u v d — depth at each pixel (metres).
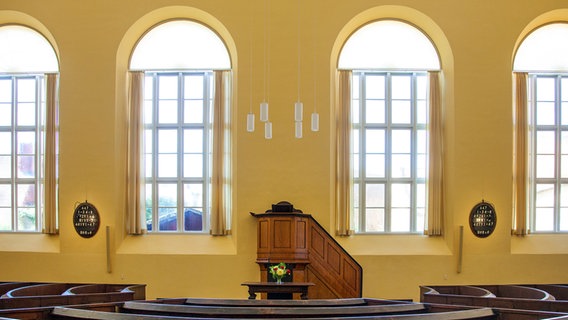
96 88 17.66
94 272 17.44
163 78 18.64
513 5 17.77
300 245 15.86
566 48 18.62
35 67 18.78
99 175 17.58
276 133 17.41
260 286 13.89
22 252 17.78
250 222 17.28
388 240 17.98
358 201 18.39
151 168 18.45
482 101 17.64
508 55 17.73
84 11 17.77
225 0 17.62
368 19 18.09
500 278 17.50
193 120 18.53
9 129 18.95
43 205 18.52
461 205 17.52
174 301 11.48
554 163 18.72
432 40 18.34
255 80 17.48
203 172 18.41
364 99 18.59
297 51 17.52
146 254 17.44
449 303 12.61
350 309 10.27
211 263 17.30
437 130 18.14
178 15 18.03
